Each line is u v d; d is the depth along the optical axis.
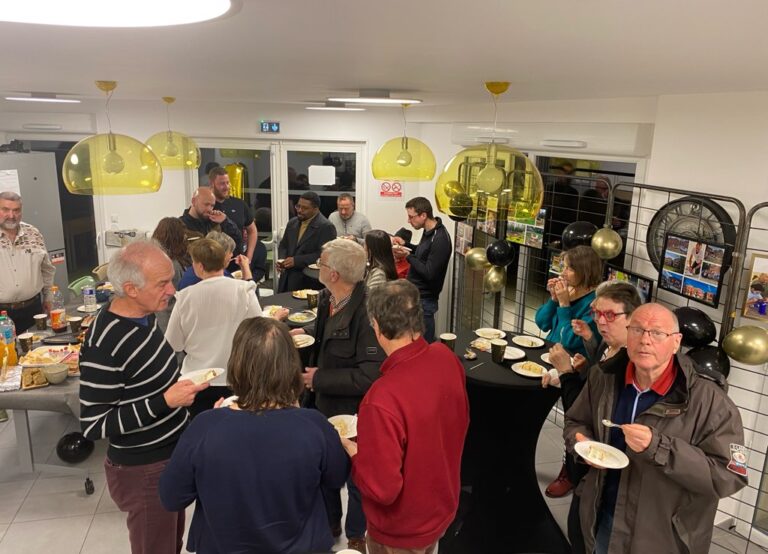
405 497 1.70
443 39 1.28
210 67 2.00
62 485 3.18
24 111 5.92
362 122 6.15
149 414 1.92
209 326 2.66
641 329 1.70
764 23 0.96
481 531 2.66
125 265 1.87
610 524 1.91
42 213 5.55
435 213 6.02
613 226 3.63
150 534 2.10
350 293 2.40
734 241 2.53
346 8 0.97
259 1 0.92
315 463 1.45
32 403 2.70
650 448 1.62
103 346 1.89
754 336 2.19
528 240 4.37
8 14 0.82
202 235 4.26
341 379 2.31
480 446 2.69
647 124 3.13
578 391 2.33
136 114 6.00
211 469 1.38
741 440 1.66
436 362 1.75
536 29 1.12
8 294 3.64
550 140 3.78
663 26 1.03
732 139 2.59
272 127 6.08
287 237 5.25
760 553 2.78
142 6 0.80
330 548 1.56
